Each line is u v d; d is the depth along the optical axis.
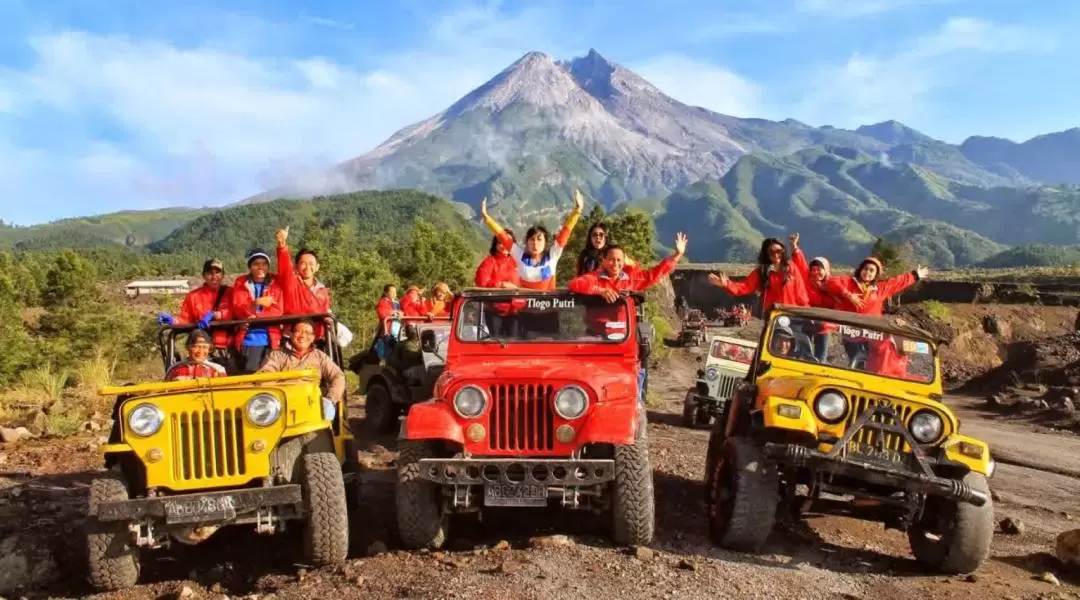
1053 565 7.60
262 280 8.45
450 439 6.76
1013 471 14.55
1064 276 86.50
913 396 7.13
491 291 8.16
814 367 8.05
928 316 58.00
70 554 7.16
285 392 6.61
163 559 7.24
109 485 6.37
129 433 6.43
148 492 6.39
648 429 16.12
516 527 7.64
